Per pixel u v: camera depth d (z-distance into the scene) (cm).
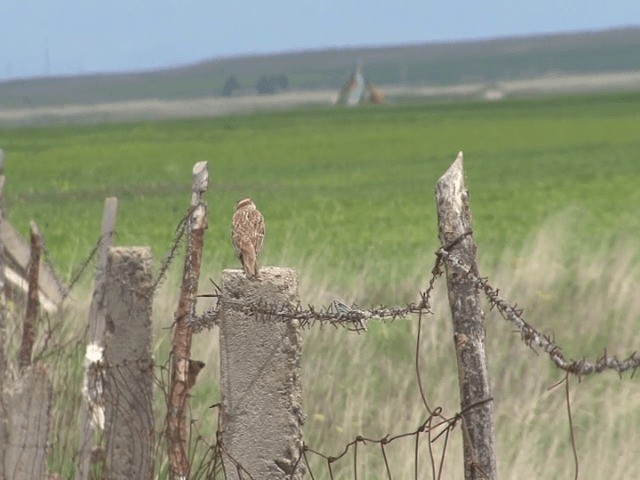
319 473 3612
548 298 5916
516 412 4009
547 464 3475
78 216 14150
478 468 1902
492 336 5175
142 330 2750
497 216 13475
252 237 2275
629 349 5206
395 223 13088
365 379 4256
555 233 9000
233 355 2284
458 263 1911
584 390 4453
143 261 2745
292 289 2255
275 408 2269
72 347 3919
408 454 3403
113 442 2769
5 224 4275
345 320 2170
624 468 3512
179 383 2570
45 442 2897
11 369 3484
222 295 2284
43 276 4378
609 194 16388
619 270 6525
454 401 4184
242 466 2292
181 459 2580
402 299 5956
